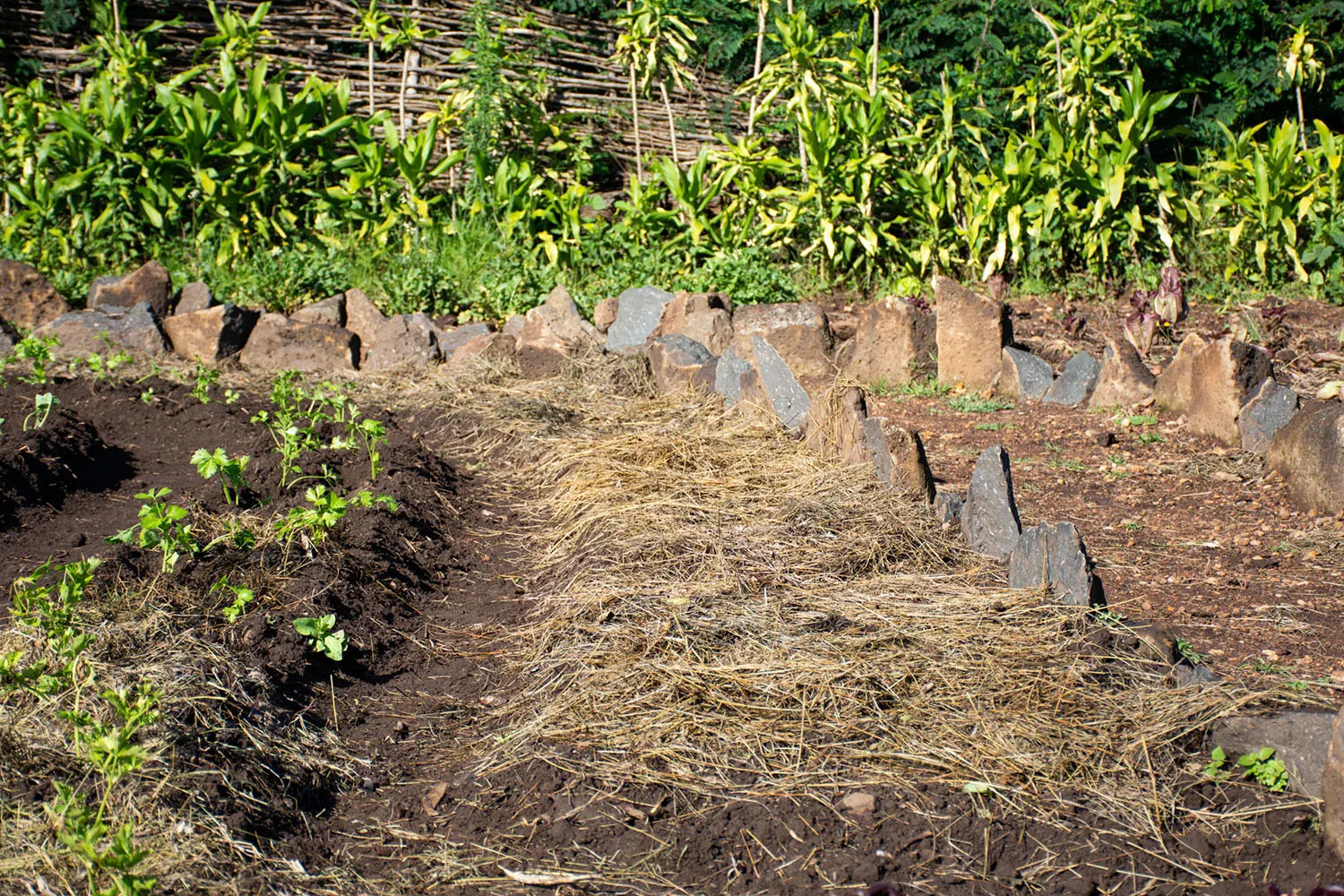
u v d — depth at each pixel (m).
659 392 7.08
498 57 11.04
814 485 5.07
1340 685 3.50
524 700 3.57
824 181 10.01
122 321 7.71
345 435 5.98
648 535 4.60
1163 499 5.42
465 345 7.76
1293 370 7.32
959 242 10.29
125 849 2.43
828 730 3.28
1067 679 3.45
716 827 2.92
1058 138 9.77
